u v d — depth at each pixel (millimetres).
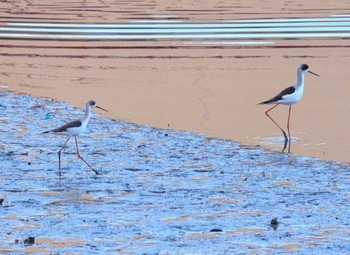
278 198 13914
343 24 33219
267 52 27656
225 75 24266
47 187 14633
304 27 32562
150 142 17656
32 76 24031
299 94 18781
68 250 11406
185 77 24016
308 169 15758
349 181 14938
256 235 12070
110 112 20141
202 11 37031
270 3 39844
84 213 13141
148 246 11594
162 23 33625
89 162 16250
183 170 15680
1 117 19375
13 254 11242
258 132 18578
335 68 25250
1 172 15547
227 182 14906
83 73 24516
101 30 32031
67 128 16016
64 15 36031
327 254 11281
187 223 12633
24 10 37719
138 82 23375
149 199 13891
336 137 18188
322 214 13055
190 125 19047
